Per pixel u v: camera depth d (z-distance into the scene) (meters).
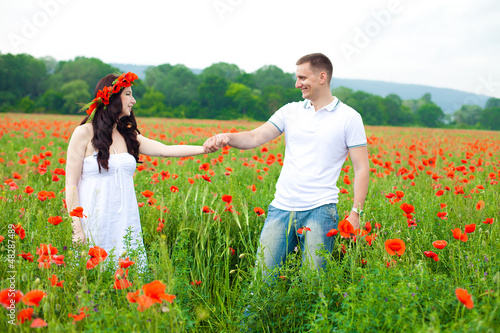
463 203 4.30
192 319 2.50
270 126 3.36
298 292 2.43
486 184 5.82
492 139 20.67
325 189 2.97
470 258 2.51
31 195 4.05
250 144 3.42
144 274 2.46
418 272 2.34
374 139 11.80
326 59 3.01
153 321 1.89
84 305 1.90
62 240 2.65
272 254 3.03
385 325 1.96
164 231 3.31
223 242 3.10
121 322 1.93
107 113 3.10
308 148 3.02
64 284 2.21
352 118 2.96
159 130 18.52
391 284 2.22
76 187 3.06
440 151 9.13
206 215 3.37
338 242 3.13
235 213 3.00
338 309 2.37
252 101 80.94
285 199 3.05
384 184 5.54
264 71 88.81
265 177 5.95
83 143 3.08
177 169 6.51
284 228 3.04
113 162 3.13
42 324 1.73
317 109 3.09
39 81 80.69
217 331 2.58
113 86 3.03
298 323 2.43
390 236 3.14
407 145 13.88
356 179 2.99
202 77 86.62
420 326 1.85
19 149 10.16
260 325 2.47
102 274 2.33
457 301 2.13
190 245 3.17
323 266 2.84
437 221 3.77
